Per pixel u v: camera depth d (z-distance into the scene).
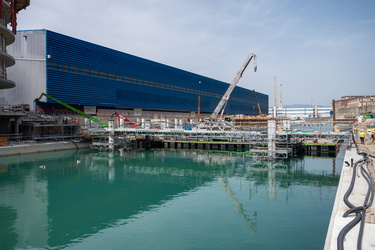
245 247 13.20
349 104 146.75
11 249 13.37
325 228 15.35
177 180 28.00
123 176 29.94
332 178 28.36
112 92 72.75
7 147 41.00
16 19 46.44
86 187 25.31
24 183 26.75
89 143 54.38
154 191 23.81
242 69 70.88
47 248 13.41
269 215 17.52
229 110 129.38
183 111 104.19
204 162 38.66
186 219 17.03
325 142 46.41
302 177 28.84
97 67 68.19
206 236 14.55
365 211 9.65
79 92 63.69
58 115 59.41
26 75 58.25
